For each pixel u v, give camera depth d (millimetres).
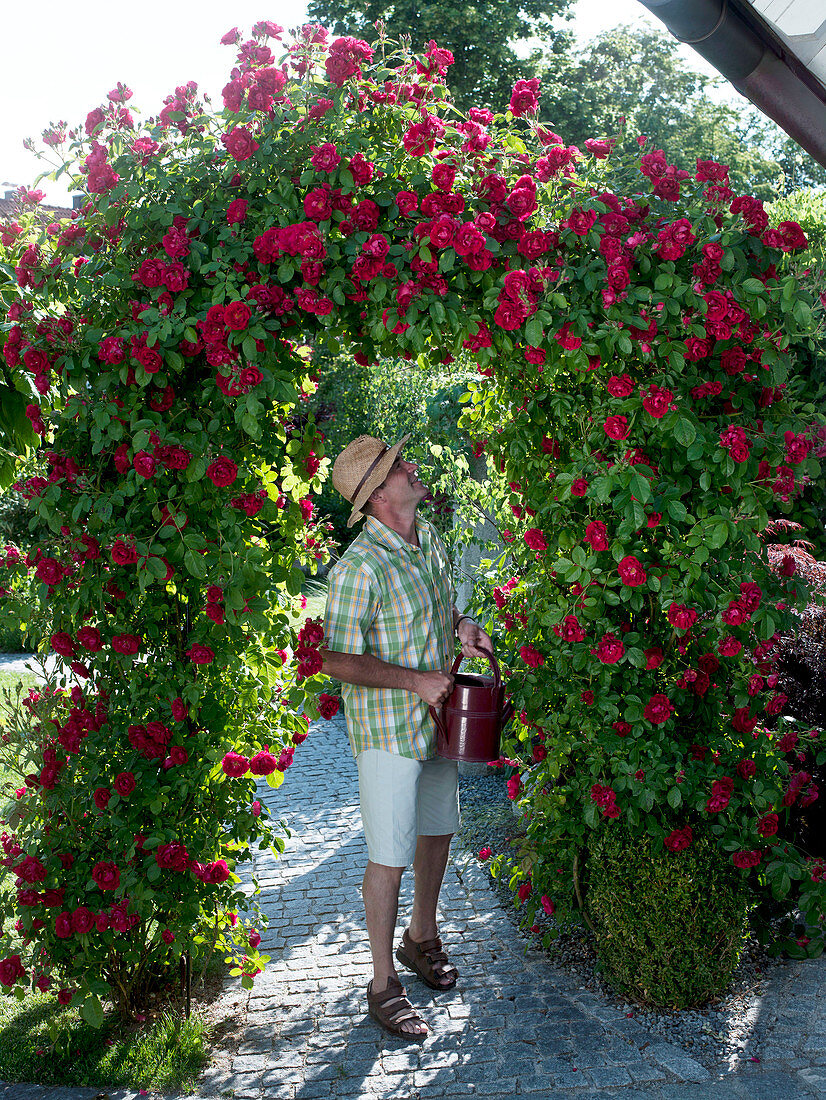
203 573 2648
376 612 2924
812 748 3377
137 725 2869
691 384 2760
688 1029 2859
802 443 2811
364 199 2592
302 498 3236
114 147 2633
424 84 2689
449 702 2969
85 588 2725
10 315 2660
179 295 2604
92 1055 2836
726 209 2711
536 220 2652
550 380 2910
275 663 3096
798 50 2975
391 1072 2729
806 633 3732
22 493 2744
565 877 3340
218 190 2621
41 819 2955
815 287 2691
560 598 3086
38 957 2826
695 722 3219
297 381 2852
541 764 3369
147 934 3121
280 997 3184
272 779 3252
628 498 2773
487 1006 3064
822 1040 2768
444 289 2576
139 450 2586
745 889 3139
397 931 3605
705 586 2848
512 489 3596
